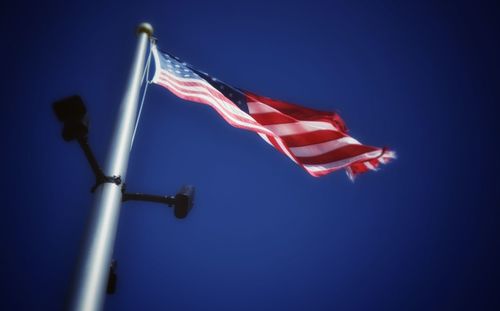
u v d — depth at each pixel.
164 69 8.17
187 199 6.08
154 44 8.63
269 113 8.88
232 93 9.01
